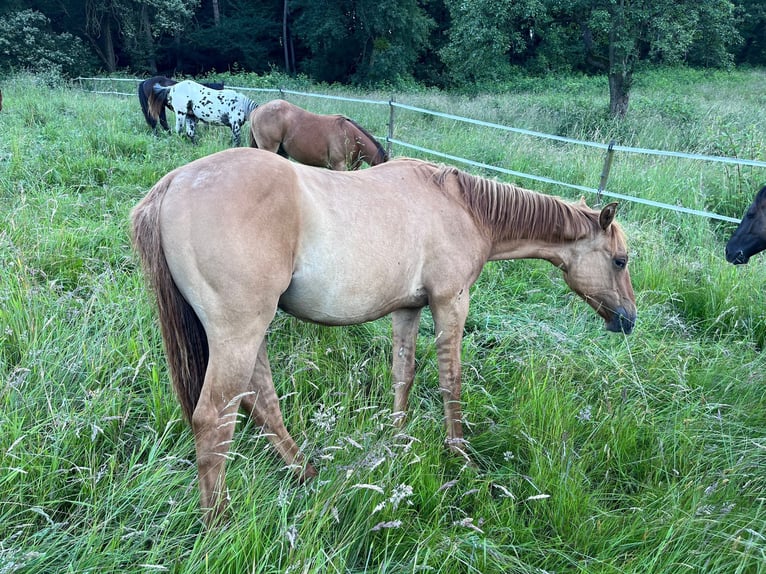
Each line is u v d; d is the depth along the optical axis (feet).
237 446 8.26
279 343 11.14
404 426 9.29
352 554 6.91
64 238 13.38
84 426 7.61
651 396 10.30
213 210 6.56
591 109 40.63
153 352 9.77
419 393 10.77
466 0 41.19
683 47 36.52
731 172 22.12
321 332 11.58
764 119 34.96
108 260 13.08
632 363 10.75
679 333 13.11
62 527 6.77
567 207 9.80
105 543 6.47
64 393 8.18
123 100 41.83
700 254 16.17
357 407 9.61
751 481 8.29
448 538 6.95
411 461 7.71
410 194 8.45
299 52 102.89
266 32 95.50
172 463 7.33
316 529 6.37
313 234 7.30
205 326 6.93
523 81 67.31
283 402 9.67
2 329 9.24
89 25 81.66
